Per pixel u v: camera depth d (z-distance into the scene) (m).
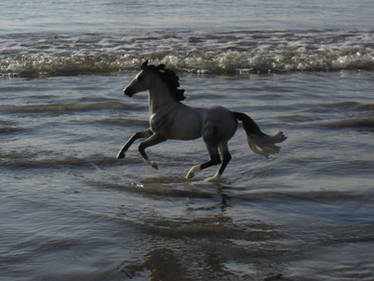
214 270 5.28
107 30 29.81
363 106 13.20
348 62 20.84
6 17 36.50
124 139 10.49
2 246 5.75
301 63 20.66
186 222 6.50
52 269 5.28
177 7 44.44
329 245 5.82
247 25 32.47
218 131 7.55
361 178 8.09
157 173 8.49
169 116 7.63
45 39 25.78
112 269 5.29
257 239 6.01
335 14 39.53
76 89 15.93
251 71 19.73
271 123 11.60
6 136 10.57
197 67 20.02
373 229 6.25
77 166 8.80
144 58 20.95
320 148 9.72
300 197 7.36
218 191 7.65
